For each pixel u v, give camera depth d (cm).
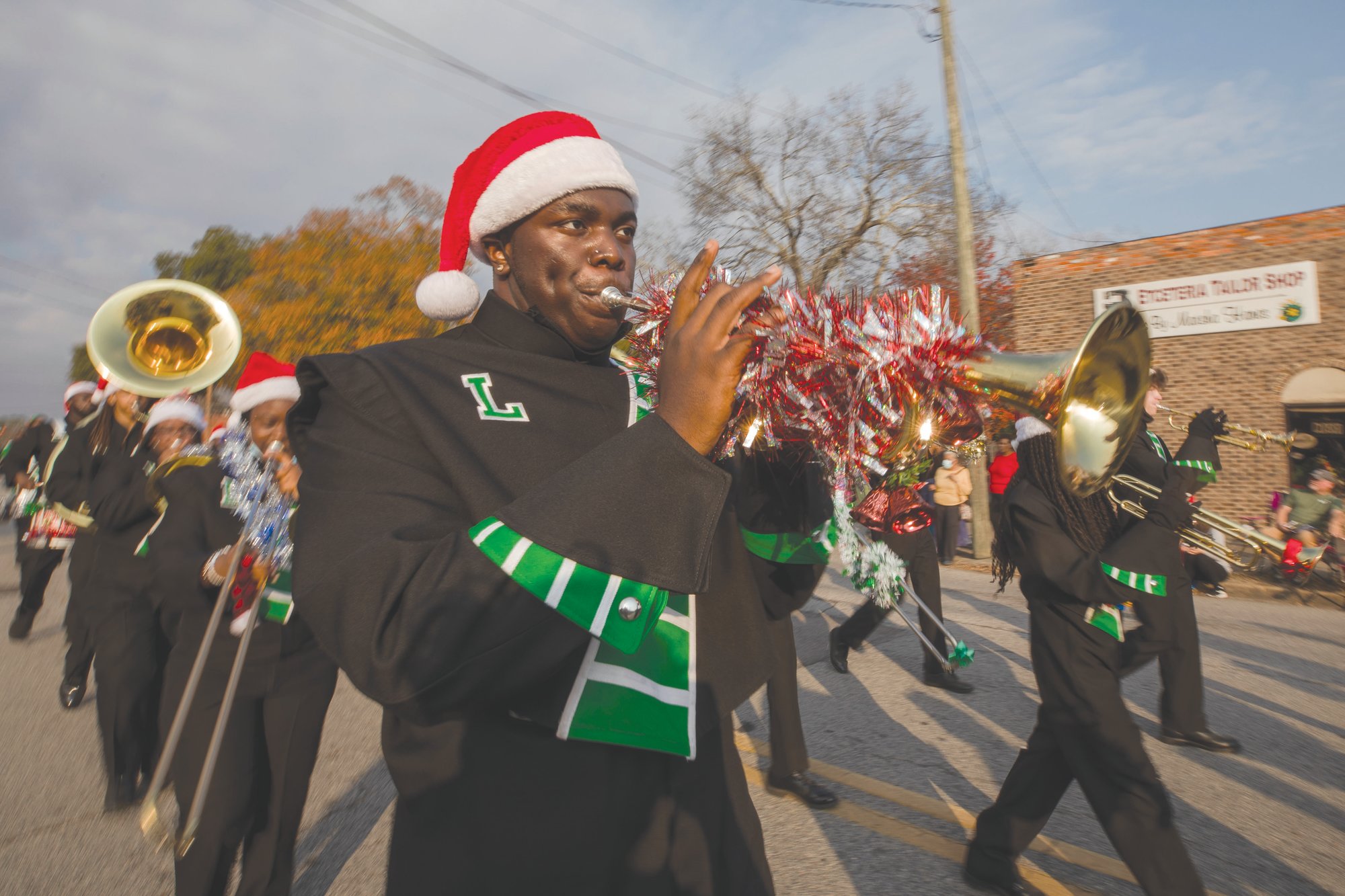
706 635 127
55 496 541
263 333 2248
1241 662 630
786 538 146
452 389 116
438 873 112
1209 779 414
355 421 111
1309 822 370
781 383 128
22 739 499
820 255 1923
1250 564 441
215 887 264
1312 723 495
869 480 142
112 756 394
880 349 129
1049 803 310
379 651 89
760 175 1923
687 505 93
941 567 1102
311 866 348
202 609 285
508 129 138
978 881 320
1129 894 316
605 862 110
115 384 495
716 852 122
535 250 131
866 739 477
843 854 349
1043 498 296
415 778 115
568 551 89
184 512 290
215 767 265
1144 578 281
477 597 88
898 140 1872
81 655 558
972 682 572
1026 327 1382
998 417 152
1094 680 277
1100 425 156
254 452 301
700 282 102
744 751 461
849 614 773
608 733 109
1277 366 1180
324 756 460
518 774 110
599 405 125
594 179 130
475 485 104
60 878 338
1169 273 1259
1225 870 332
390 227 2352
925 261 1831
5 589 1062
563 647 94
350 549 97
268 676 274
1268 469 1181
